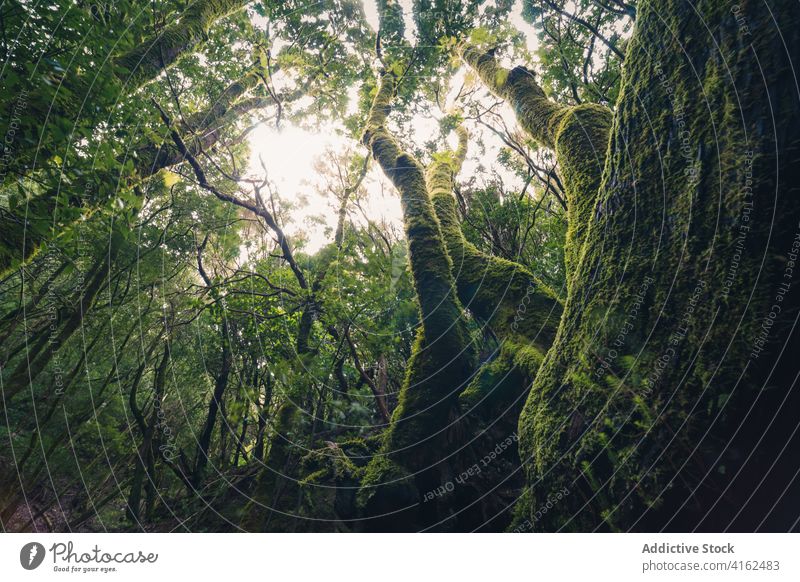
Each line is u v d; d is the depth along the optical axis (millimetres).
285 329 4363
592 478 2041
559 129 3549
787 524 1604
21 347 4492
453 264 4363
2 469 4254
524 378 3213
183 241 5453
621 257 2270
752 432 1629
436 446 3408
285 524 3477
